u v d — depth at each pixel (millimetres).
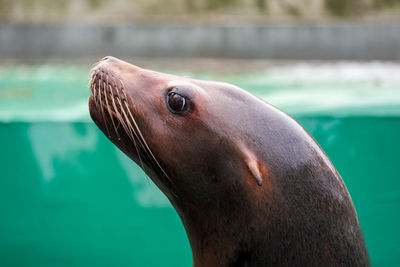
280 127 2586
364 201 5555
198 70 10609
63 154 5566
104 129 2805
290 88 7969
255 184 2537
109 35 11781
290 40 11578
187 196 2715
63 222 5715
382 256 5586
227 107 2605
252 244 2594
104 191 5586
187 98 2605
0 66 11352
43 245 5797
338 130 5496
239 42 11672
